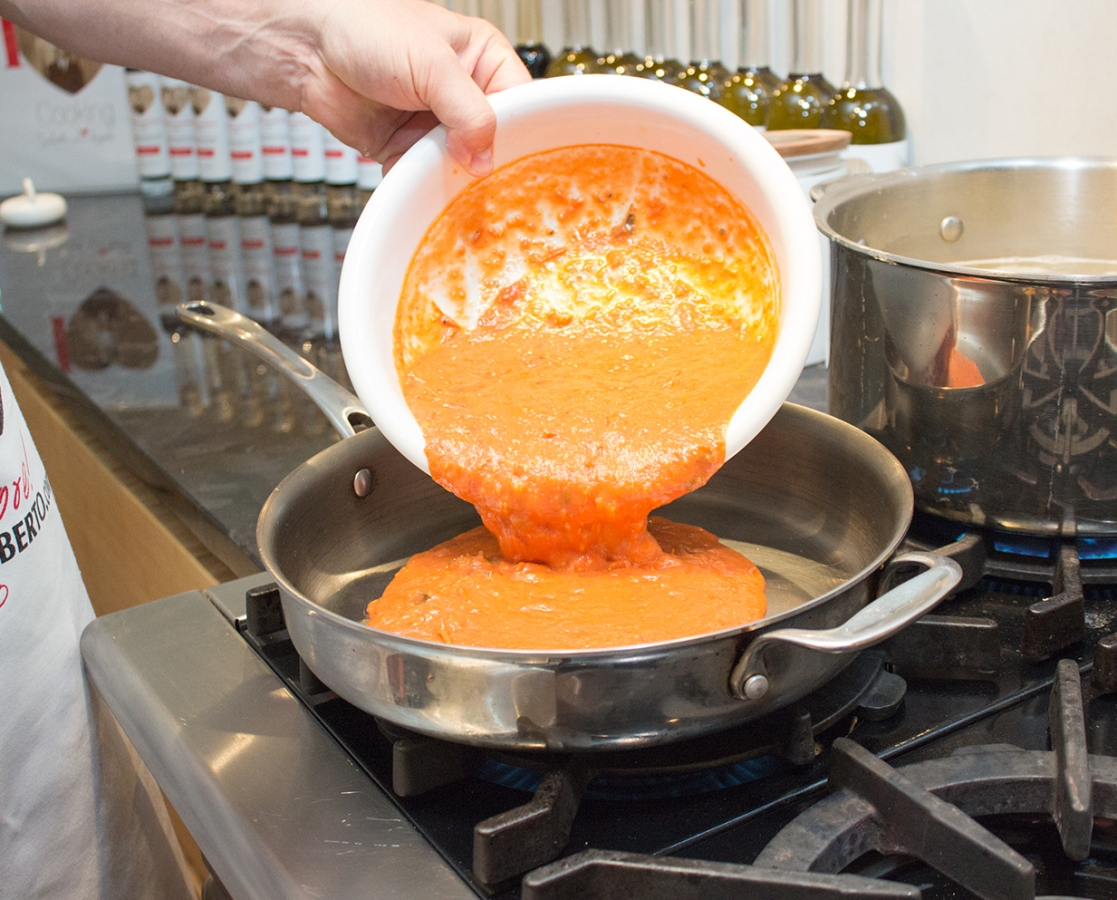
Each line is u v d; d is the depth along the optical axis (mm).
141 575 1184
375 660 515
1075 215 881
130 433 1114
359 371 672
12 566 761
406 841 521
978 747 555
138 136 2281
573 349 770
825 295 1115
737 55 1366
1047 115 1015
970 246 919
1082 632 648
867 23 1144
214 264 1795
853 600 539
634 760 555
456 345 774
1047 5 985
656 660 488
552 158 733
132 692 669
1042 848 514
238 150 2062
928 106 1146
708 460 650
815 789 546
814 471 804
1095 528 704
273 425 1121
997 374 688
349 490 793
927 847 480
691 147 698
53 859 817
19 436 783
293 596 536
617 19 1504
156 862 930
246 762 584
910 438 755
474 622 654
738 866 456
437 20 768
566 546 701
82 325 1494
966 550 696
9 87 2270
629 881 459
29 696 780
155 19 819
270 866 510
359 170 1856
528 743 510
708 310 760
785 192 657
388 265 712
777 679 516
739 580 722
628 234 772
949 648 628
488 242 769
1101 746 563
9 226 2172
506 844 477
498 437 688
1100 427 670
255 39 804
